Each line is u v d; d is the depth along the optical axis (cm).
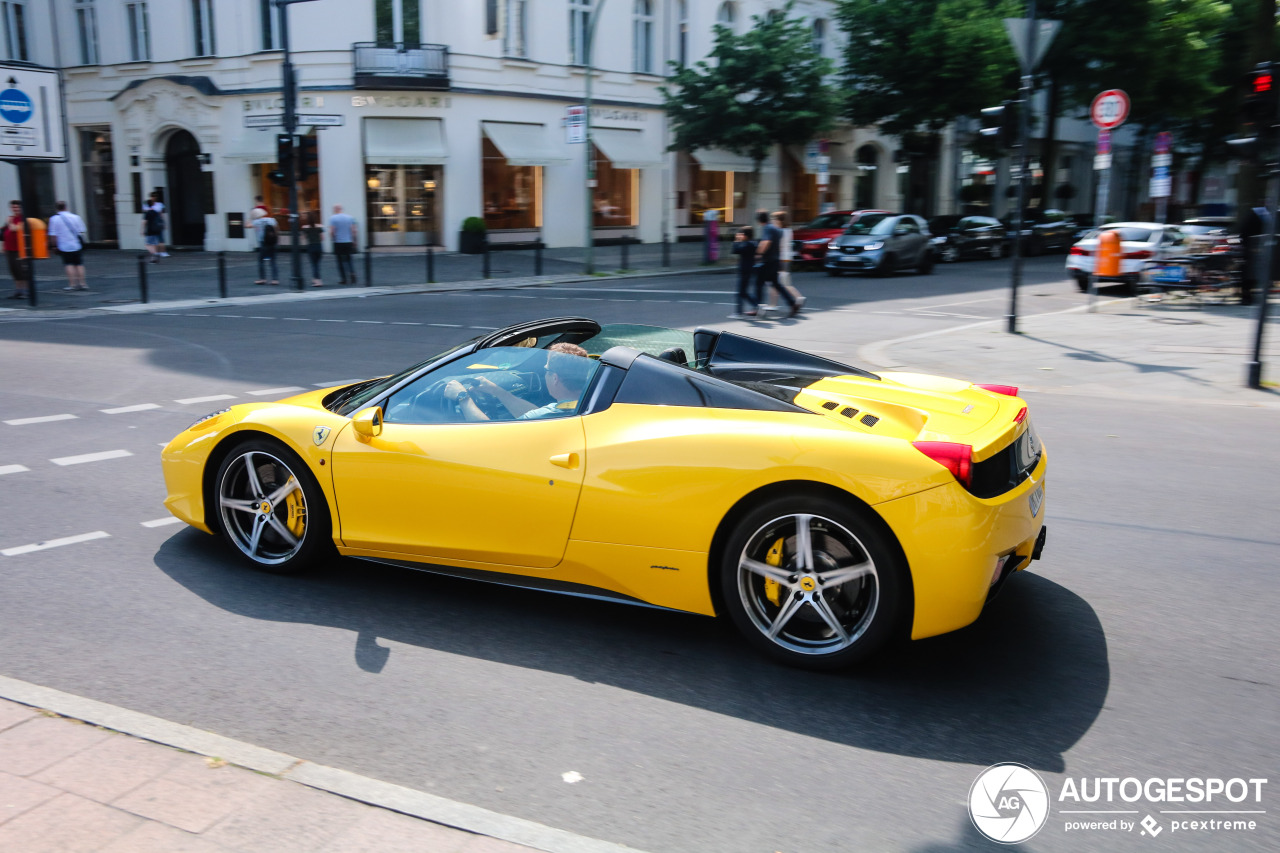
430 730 328
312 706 343
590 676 369
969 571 341
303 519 460
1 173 3206
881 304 1794
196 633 404
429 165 2888
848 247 2389
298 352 1227
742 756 312
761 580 377
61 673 367
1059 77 3528
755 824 276
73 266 2041
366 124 2806
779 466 354
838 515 349
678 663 380
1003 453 366
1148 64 3328
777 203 3741
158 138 3064
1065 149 5031
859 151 4022
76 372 1076
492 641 400
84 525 545
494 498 401
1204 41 3512
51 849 250
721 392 385
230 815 265
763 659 383
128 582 460
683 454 370
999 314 1627
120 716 319
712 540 371
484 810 271
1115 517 566
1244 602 439
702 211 3538
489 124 2928
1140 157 5128
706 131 2884
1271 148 930
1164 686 360
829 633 374
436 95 2825
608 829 273
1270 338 1297
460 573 424
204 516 484
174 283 2191
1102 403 916
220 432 468
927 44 3134
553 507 391
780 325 1494
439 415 432
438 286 2152
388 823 263
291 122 2058
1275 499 602
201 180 3111
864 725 333
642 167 3281
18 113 1892
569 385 415
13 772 284
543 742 321
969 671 372
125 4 3030
